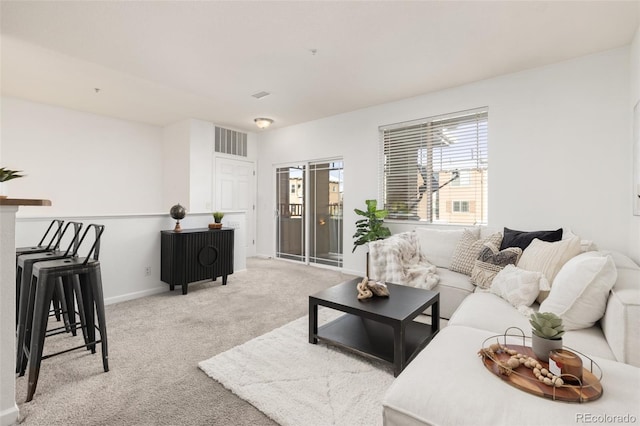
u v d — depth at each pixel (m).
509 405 0.96
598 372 1.14
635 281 1.58
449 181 3.90
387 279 2.98
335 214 5.11
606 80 2.87
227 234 4.05
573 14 2.34
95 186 5.00
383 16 2.38
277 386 1.75
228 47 2.85
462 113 3.77
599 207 2.91
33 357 1.64
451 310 2.71
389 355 1.93
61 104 4.50
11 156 4.22
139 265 3.51
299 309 3.10
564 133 3.08
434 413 0.98
